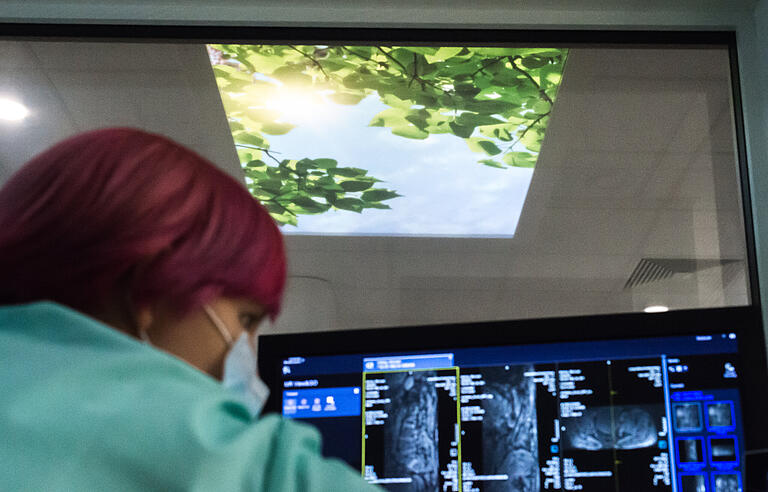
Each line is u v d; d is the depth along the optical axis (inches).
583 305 72.6
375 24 74.3
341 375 51.8
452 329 51.3
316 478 17.7
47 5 75.0
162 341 21.5
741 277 70.2
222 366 22.4
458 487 48.8
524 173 77.7
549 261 74.6
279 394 51.9
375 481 49.6
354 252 76.7
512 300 73.7
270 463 17.8
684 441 47.8
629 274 72.9
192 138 78.7
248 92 79.2
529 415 49.4
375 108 79.4
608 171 76.2
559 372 49.8
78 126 76.8
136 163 21.5
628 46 76.0
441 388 50.7
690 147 75.0
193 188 21.8
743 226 71.5
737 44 73.8
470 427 49.7
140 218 20.6
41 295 20.8
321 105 79.3
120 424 17.4
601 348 49.8
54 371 18.4
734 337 49.1
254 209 23.1
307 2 74.4
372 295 74.9
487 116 78.4
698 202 73.4
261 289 22.4
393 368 51.6
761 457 45.1
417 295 74.5
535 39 75.2
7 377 18.5
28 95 77.1
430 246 76.4
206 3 74.8
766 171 70.1
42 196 21.0
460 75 78.5
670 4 74.1
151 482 16.8
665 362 49.2
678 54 76.4
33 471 16.9
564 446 48.6
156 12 74.7
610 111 77.0
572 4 74.5
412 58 78.5
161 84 78.2
